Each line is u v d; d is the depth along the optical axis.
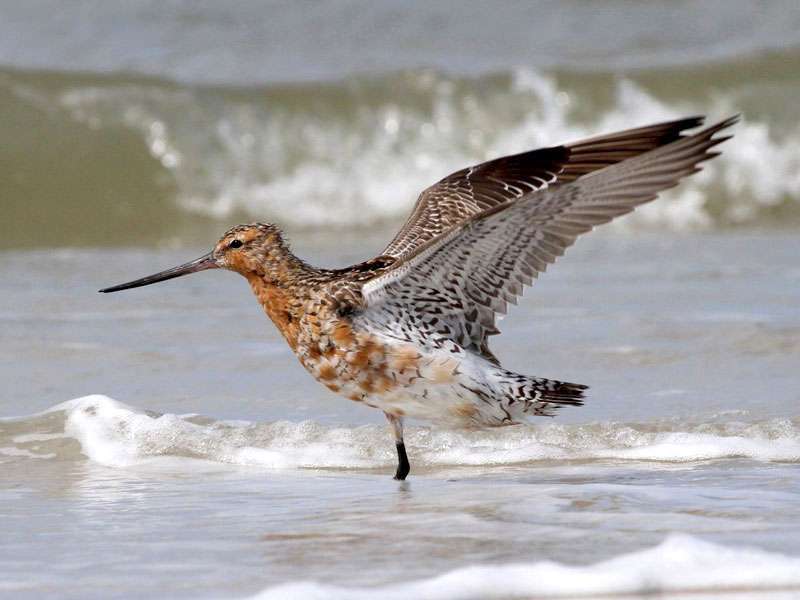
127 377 13.70
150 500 9.94
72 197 26.39
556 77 29.62
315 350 10.66
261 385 13.46
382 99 28.66
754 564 7.71
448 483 10.41
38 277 19.61
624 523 8.94
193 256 22.28
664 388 13.03
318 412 12.55
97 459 11.28
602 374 13.56
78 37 31.06
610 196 10.08
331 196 27.45
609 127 29.17
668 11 34.25
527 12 33.91
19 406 12.62
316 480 10.60
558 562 8.11
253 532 8.96
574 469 10.78
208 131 27.55
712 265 20.16
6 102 27.34
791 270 19.58
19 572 8.07
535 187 11.06
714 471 10.55
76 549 8.59
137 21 31.91
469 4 34.00
